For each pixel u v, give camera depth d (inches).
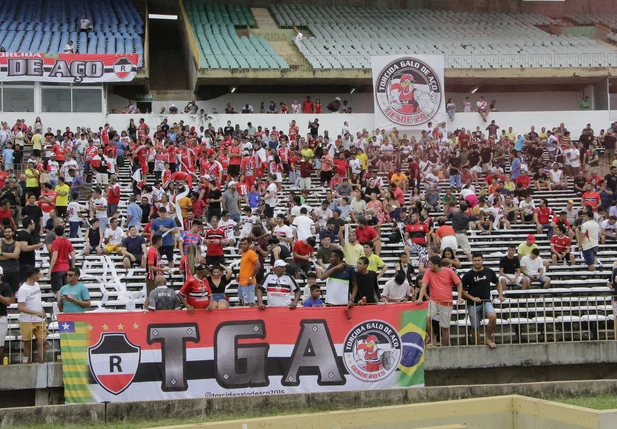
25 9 1700.3
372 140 1337.4
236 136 1206.9
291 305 552.7
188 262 653.9
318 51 1590.8
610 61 1579.7
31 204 813.9
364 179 1085.1
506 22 1854.1
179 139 1208.2
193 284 542.6
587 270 818.8
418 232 797.2
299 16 1800.0
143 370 530.3
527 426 475.5
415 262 797.2
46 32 1582.2
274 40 1668.3
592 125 1498.5
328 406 524.7
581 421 445.1
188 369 535.2
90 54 1370.6
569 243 835.4
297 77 1482.5
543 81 1593.3
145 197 902.4
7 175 999.6
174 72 1740.9
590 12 1942.7
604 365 641.6
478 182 1182.9
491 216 950.4
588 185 991.6
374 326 561.6
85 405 491.5
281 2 1887.3
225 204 873.5
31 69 1350.9
